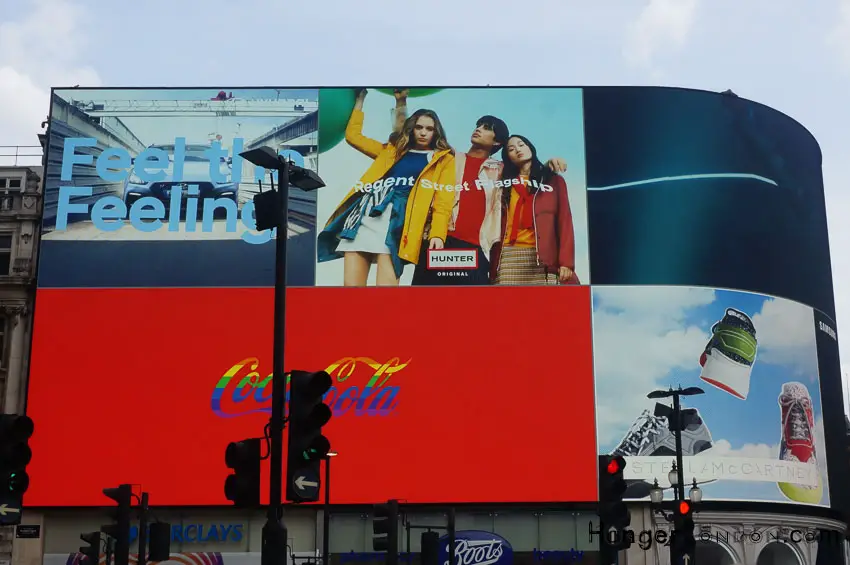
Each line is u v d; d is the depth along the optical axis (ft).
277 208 61.00
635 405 199.41
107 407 198.70
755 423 202.80
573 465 196.75
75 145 211.61
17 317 205.98
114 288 204.03
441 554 194.49
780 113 222.89
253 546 196.85
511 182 208.85
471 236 205.87
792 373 208.64
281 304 58.80
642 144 211.82
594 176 209.67
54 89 214.48
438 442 196.85
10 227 210.59
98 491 195.72
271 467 52.75
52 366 200.44
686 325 203.82
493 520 197.26
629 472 196.85
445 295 202.80
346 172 209.67
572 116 212.64
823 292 221.66
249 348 201.05
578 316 202.69
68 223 207.31
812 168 227.40
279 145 212.23
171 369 200.13
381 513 83.82
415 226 206.08
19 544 194.70
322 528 194.90
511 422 197.77
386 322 201.77
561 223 206.90
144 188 209.46
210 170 210.79
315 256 204.85
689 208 209.67
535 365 200.23
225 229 207.31
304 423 48.42
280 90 214.90
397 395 198.49
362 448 196.54
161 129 213.25
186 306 203.10
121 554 66.80
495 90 213.87
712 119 215.51
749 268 209.87
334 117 213.05
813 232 222.89
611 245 206.08
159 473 196.13
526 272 204.23
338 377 199.21
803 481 204.33
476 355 200.44
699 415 200.23
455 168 209.56
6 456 52.19
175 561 195.42
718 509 197.06
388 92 213.87
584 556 195.31
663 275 205.57
